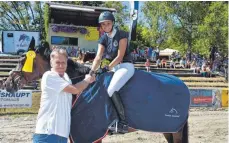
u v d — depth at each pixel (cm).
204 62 2800
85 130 467
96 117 470
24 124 1059
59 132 398
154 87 509
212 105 1576
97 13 3045
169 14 3183
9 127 1013
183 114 531
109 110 477
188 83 2289
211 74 2606
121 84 483
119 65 502
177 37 3228
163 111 509
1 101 1257
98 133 471
